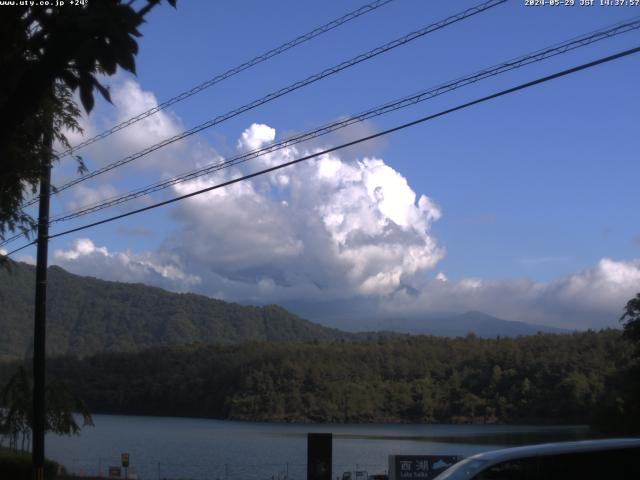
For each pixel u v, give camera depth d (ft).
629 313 183.01
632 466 29.91
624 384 193.67
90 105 23.62
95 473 161.79
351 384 467.93
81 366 534.37
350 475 104.01
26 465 69.77
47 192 62.54
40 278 63.00
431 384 457.27
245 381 477.36
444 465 69.56
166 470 188.44
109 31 22.29
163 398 504.84
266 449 268.00
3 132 24.77
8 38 24.79
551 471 29.37
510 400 401.70
